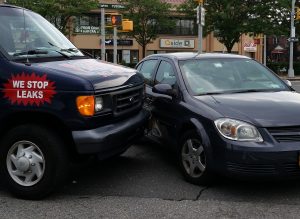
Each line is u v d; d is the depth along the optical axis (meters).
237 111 5.42
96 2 38.41
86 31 47.72
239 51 51.91
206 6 34.81
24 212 4.94
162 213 4.88
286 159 5.01
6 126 5.41
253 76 6.72
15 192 5.31
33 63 5.39
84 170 6.52
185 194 5.46
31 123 5.30
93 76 5.29
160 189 5.66
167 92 6.45
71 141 5.21
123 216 4.81
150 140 7.76
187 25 51.25
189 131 5.85
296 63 41.75
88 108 5.08
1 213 4.91
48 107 5.12
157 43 50.97
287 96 6.02
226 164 5.20
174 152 6.77
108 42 48.56
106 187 5.76
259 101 5.72
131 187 5.75
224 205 5.09
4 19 5.77
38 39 5.98
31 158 5.25
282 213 4.85
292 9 34.06
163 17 43.06
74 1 36.38
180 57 7.05
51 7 34.72
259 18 34.09
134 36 43.22
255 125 5.16
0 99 5.26
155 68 7.65
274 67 41.75
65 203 5.21
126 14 41.72
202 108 5.74
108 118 5.38
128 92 5.85
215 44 51.75
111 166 6.71
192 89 6.31
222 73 6.67
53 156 5.15
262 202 5.18
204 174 5.61
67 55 5.99
